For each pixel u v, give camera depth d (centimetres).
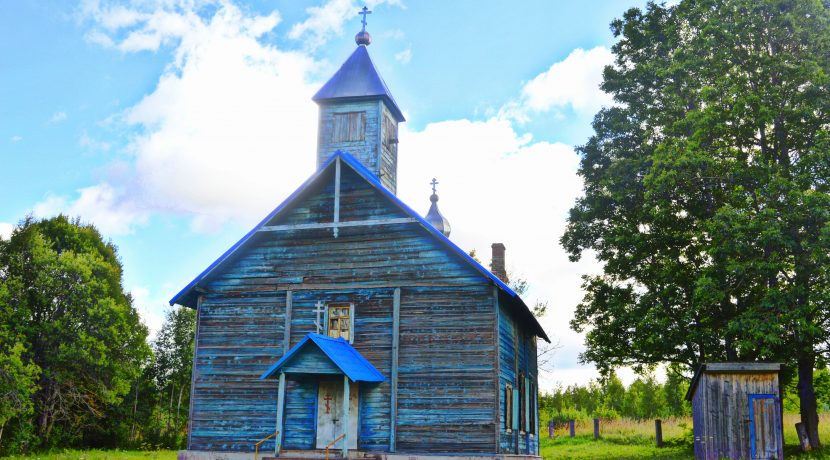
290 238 2473
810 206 2519
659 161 2881
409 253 2350
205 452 2339
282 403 2175
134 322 5700
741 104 2723
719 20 2892
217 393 2389
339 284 2383
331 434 2255
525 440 2734
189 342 6562
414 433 2192
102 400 5000
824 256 2498
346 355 2188
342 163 2445
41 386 4584
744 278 2720
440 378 2220
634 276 3372
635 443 4047
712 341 2952
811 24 2802
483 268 2236
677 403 6359
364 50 2922
